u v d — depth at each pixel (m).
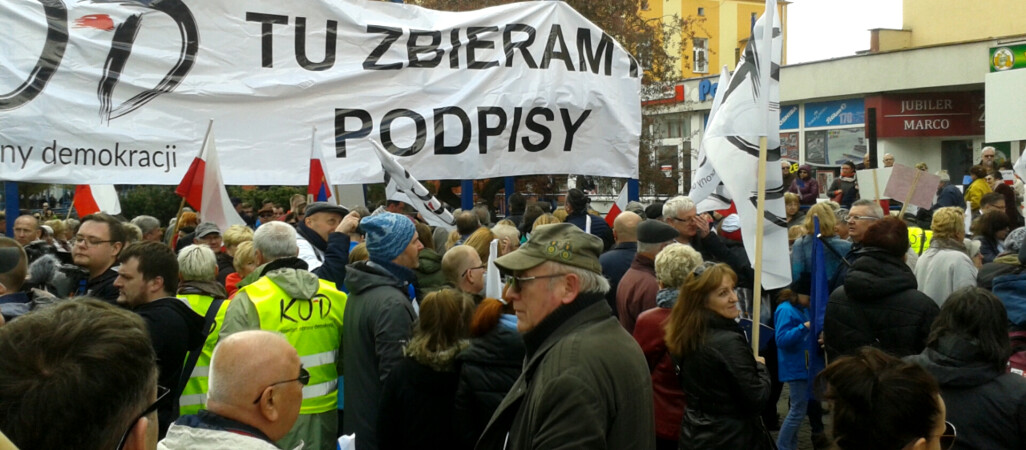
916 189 7.59
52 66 6.61
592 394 2.57
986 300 3.20
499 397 3.76
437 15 8.13
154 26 6.98
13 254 3.96
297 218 9.14
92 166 6.73
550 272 2.77
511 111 8.38
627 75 9.09
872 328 4.75
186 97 7.08
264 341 2.50
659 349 4.54
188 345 4.09
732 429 3.97
